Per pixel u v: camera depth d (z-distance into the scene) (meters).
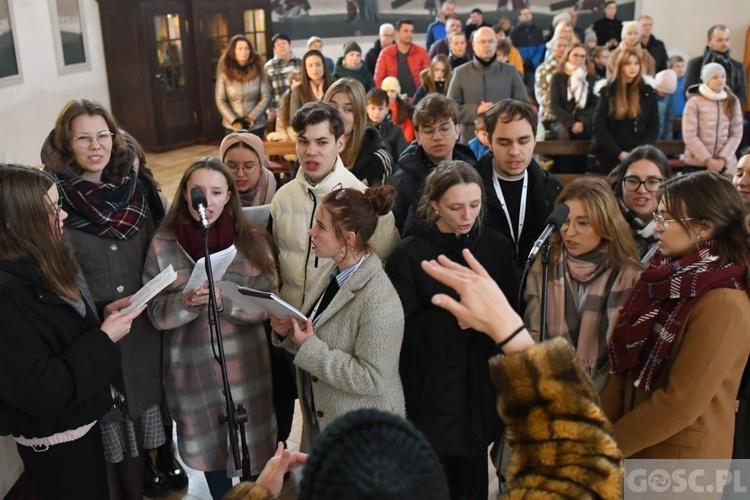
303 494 0.73
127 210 2.28
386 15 10.42
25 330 1.76
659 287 1.70
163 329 2.27
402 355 2.12
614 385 1.86
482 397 2.07
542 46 9.34
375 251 2.21
